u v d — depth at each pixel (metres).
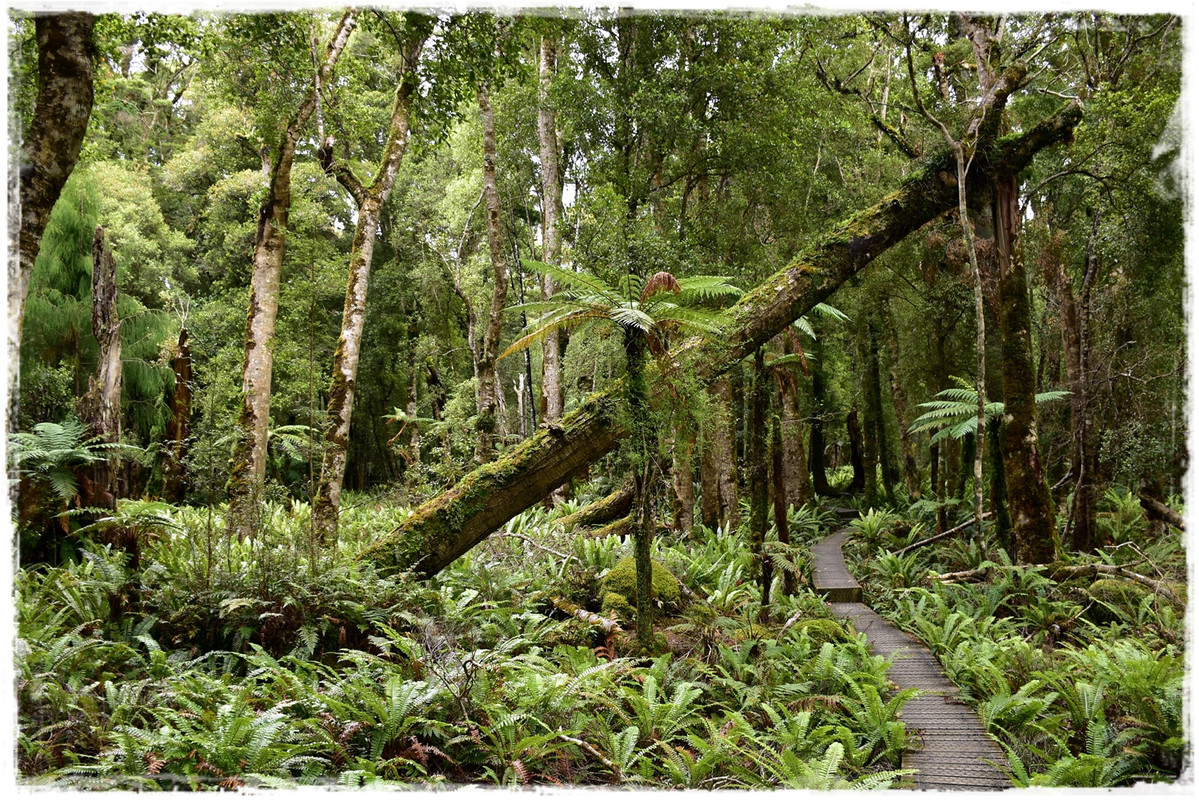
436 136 10.09
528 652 6.52
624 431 7.28
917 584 10.74
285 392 20.05
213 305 21.02
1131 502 12.80
